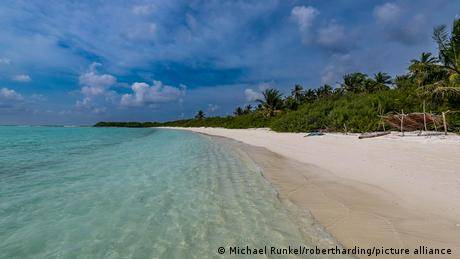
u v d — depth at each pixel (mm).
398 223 4691
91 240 4562
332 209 5594
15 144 24234
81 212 5855
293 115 34281
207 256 3980
